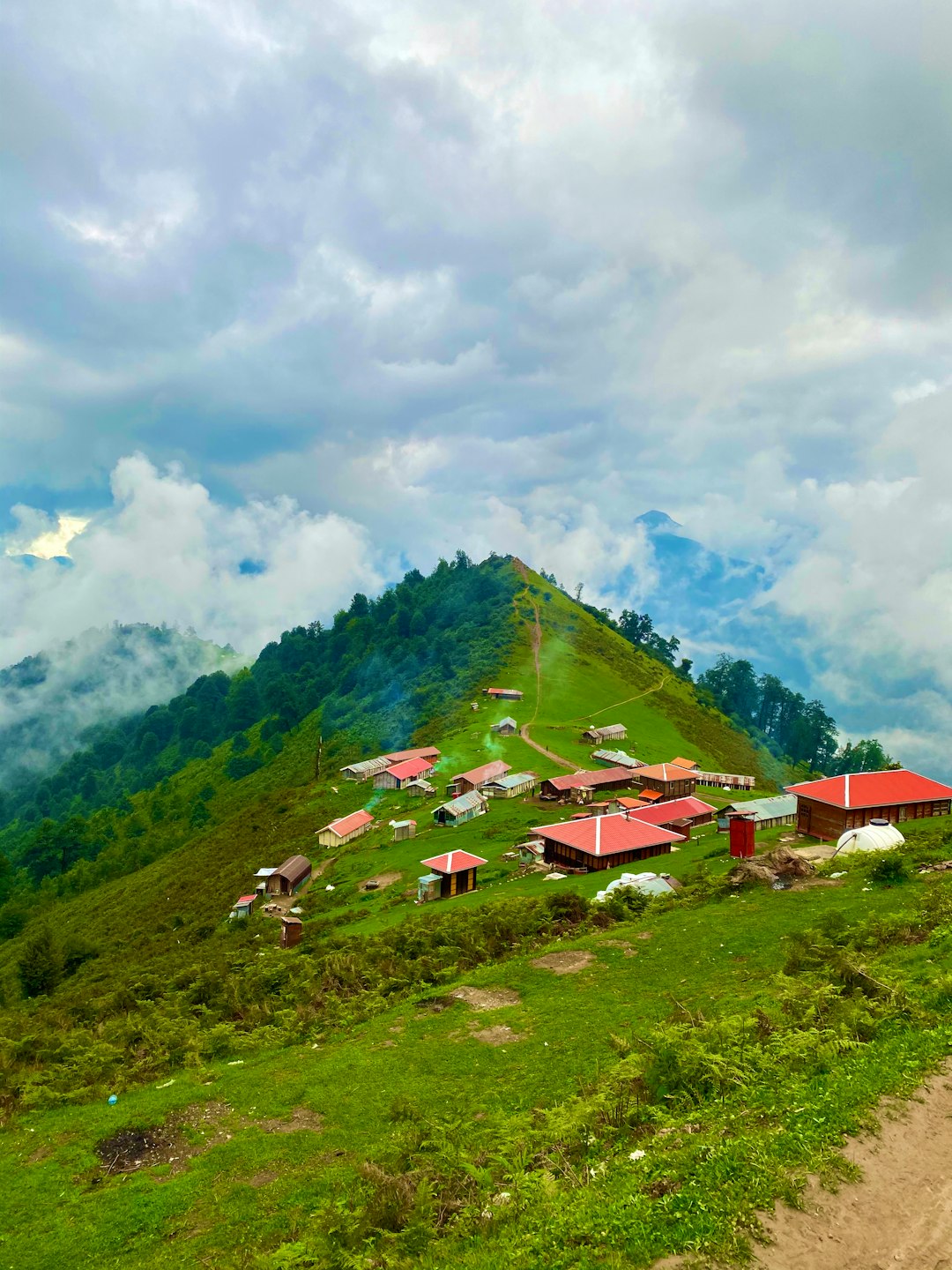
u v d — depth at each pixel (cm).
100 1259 1543
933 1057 1506
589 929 3784
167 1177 1841
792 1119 1329
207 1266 1479
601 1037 2330
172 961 6469
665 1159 1293
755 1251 1026
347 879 8312
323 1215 1487
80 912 11888
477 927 3834
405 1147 1719
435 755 13750
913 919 2638
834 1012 1833
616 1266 1016
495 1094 2045
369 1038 2588
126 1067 2639
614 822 6662
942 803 6356
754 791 11756
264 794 16538
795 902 3547
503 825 8900
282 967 3672
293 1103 2142
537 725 15425
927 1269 988
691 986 2678
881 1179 1165
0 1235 1648
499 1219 1284
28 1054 2898
